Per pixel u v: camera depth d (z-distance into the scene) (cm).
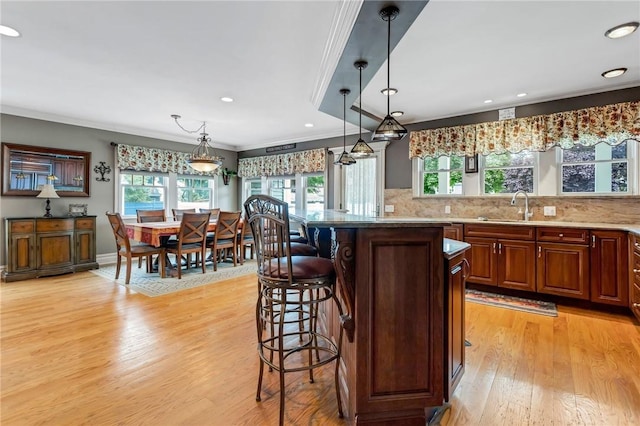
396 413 157
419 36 243
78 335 259
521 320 299
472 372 207
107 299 354
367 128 496
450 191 468
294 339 259
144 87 360
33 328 273
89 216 495
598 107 351
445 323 162
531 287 353
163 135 611
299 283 165
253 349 239
